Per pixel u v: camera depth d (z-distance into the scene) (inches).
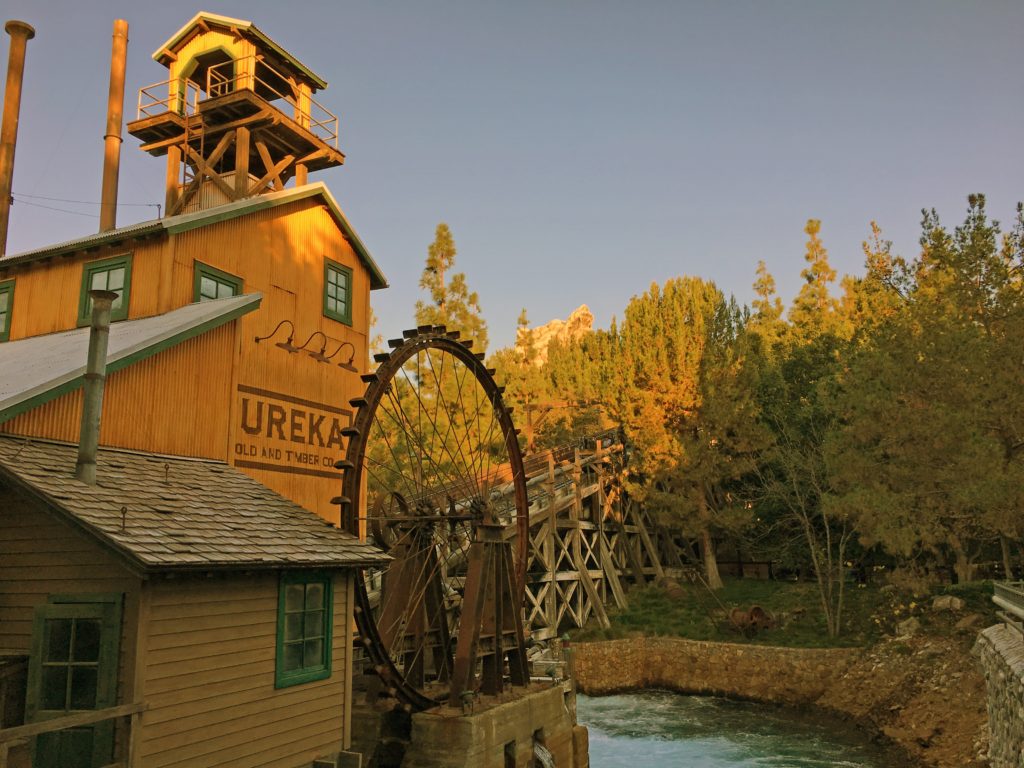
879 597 1035.9
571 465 1141.7
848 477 803.4
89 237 609.3
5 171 799.1
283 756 366.0
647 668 1018.7
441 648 592.4
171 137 776.9
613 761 727.1
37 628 312.2
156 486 375.6
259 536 372.5
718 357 1158.3
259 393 605.6
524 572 670.5
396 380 1190.9
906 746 712.4
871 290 1010.1
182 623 320.8
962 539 951.6
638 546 1278.3
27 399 352.5
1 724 296.5
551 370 1948.8
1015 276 709.3
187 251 568.4
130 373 421.4
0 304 633.0
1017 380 637.3
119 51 815.1
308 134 762.8
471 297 1293.1
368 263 768.3
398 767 487.5
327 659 401.4
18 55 829.8
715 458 1130.7
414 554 572.1
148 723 299.7
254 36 745.6
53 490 309.6
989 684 602.9
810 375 1323.8
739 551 1337.4
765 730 816.3
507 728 506.6
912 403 724.7
